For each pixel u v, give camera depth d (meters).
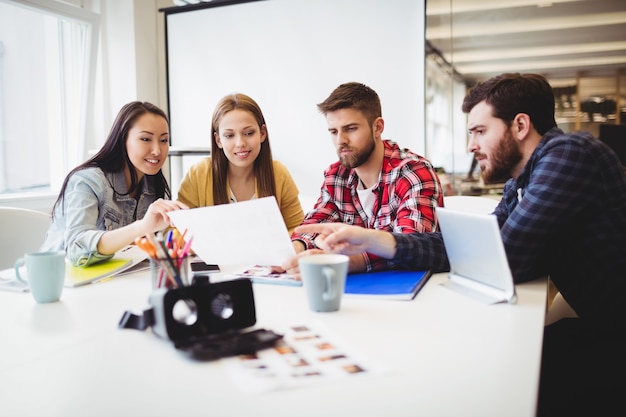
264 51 3.44
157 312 0.74
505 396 0.56
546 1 2.88
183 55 3.64
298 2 3.33
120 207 1.65
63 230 1.55
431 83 3.09
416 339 0.75
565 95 2.89
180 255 0.92
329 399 0.56
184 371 0.64
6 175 2.92
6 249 1.61
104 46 3.46
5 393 0.59
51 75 3.13
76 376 0.63
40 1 2.88
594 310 1.09
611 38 2.79
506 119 1.16
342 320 0.85
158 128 1.67
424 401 0.55
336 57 3.28
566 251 1.12
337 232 1.12
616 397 1.02
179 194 1.88
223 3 3.49
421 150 3.14
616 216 1.07
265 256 1.20
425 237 1.21
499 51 2.97
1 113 2.85
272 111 3.46
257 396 0.57
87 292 1.08
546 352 1.10
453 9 3.02
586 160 1.05
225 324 0.75
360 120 1.50
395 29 3.14
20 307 0.96
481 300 0.96
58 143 3.24
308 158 3.40
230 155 1.80
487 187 3.01
